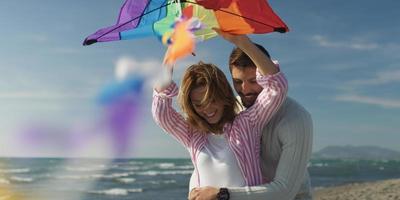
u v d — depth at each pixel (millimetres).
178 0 2480
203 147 2857
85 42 2701
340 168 63438
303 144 2865
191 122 2854
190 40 2338
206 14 2568
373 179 36688
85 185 31219
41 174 42656
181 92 2770
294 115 2900
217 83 2729
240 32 2605
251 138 2795
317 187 26547
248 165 2758
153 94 2900
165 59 2641
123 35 2656
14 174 42406
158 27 2477
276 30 2564
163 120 2867
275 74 2699
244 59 2906
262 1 2533
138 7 2604
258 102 2799
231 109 2816
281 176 2812
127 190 27875
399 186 20125
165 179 37188
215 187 2684
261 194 2686
